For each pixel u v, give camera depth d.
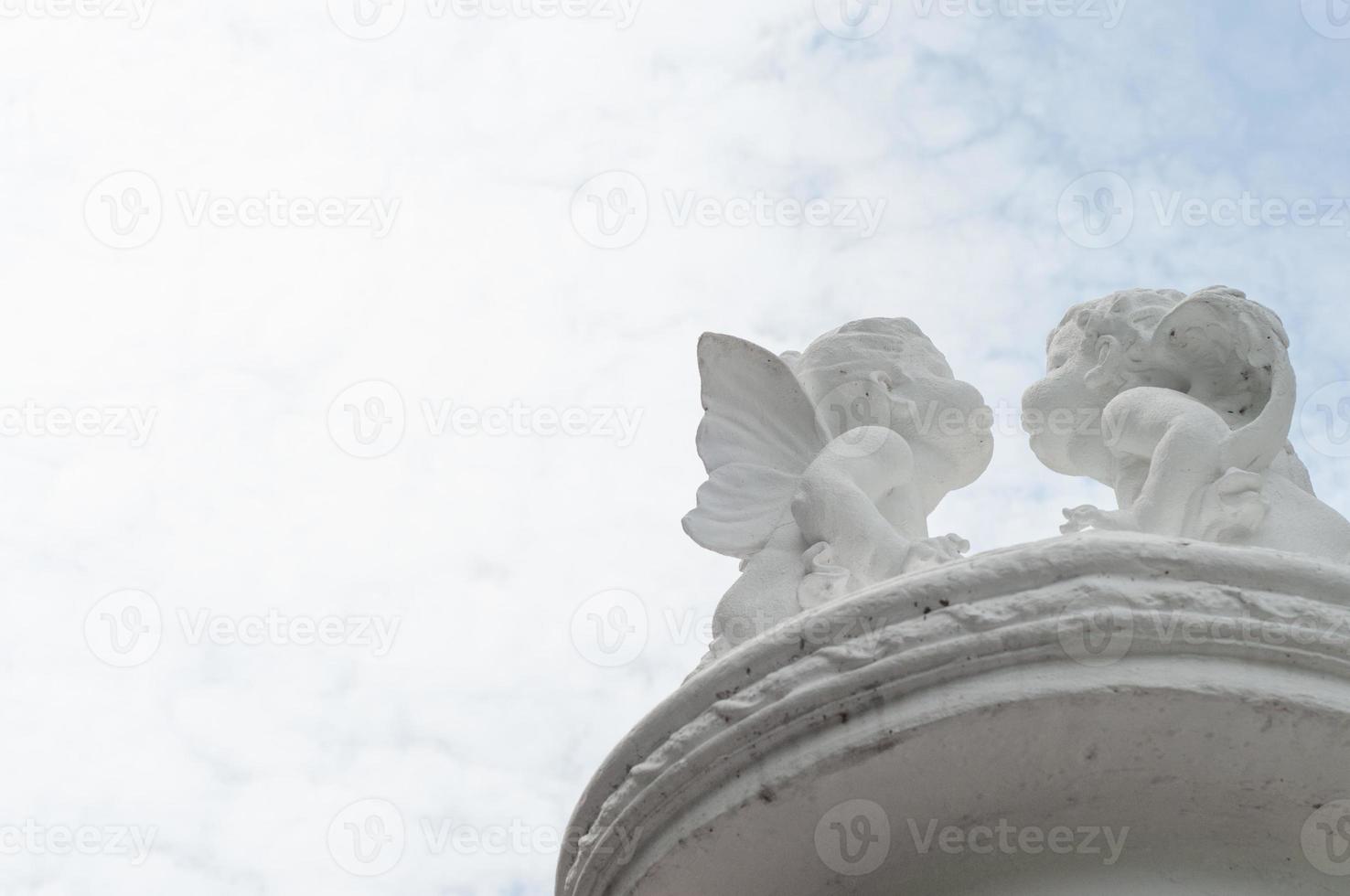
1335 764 3.26
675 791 3.44
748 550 4.64
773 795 3.33
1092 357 4.75
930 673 3.25
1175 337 4.55
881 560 4.27
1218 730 3.24
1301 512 4.13
